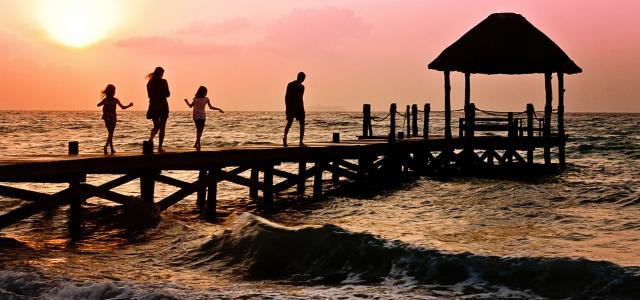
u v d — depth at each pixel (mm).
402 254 9492
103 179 22375
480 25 24234
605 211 14586
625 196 16594
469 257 9203
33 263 9750
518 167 25750
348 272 9297
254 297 8141
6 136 53781
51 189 19656
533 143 25172
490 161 25750
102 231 12625
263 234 10422
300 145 17422
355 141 22219
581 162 30156
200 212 15773
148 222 13039
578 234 11906
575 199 16438
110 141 13773
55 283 8398
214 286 8719
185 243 11148
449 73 24984
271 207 16531
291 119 17141
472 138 24938
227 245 10484
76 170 11984
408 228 12875
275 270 9555
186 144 43281
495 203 16062
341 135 55469
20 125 78000
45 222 13602
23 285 8336
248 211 16062
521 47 23594
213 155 14703
